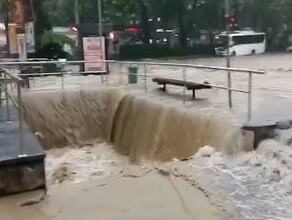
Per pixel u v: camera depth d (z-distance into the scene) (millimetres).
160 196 5957
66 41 28734
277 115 8664
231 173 6598
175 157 10031
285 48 47188
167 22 46719
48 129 14039
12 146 7176
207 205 5547
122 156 12906
